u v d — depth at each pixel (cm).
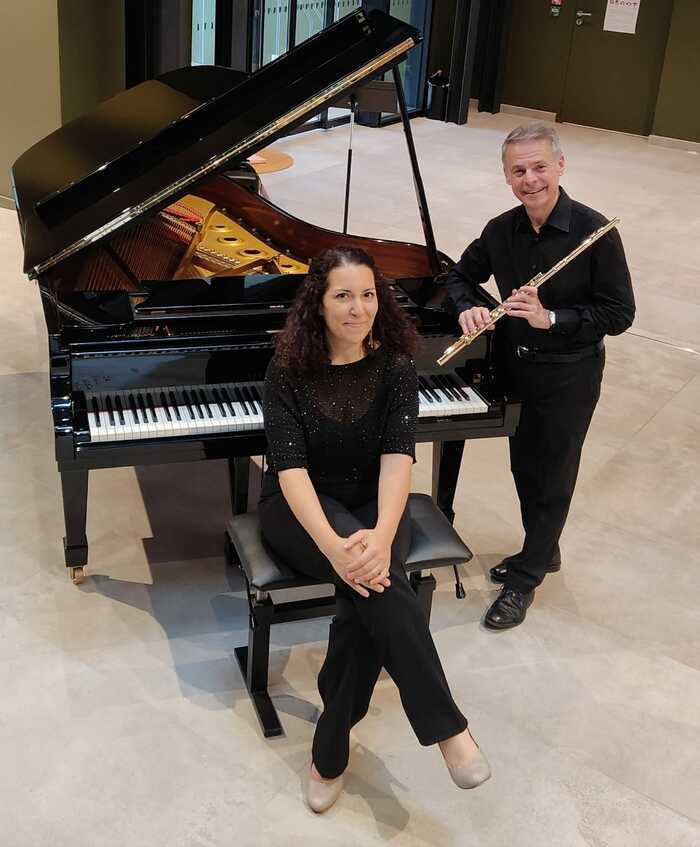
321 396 238
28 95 605
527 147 261
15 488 346
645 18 970
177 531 330
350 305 229
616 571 329
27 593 295
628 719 265
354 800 234
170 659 273
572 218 272
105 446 265
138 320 287
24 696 256
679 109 969
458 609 304
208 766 240
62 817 224
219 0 685
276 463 235
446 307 305
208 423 272
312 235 360
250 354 281
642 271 622
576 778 245
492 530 346
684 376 484
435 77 998
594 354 280
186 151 290
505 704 267
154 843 219
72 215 307
